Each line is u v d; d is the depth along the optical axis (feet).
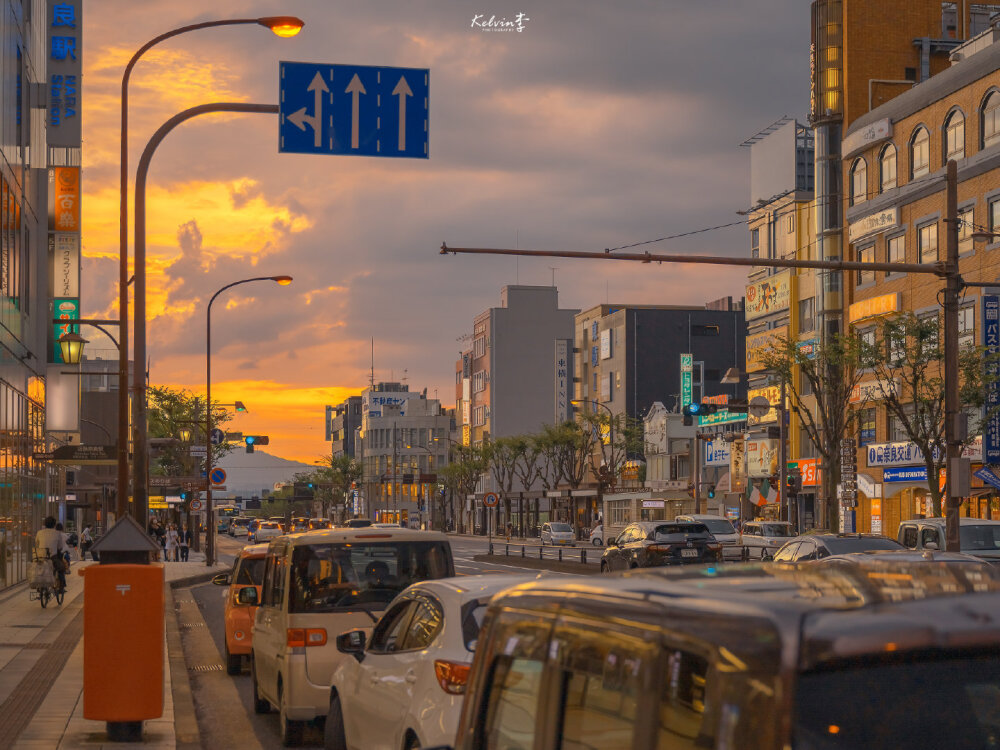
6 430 111.55
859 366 132.05
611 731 10.09
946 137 162.30
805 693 8.25
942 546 73.92
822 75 199.72
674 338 350.02
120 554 38.29
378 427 602.03
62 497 189.16
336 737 31.94
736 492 247.29
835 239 194.80
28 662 59.41
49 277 147.33
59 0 140.97
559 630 11.48
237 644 58.80
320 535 38.75
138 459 60.03
